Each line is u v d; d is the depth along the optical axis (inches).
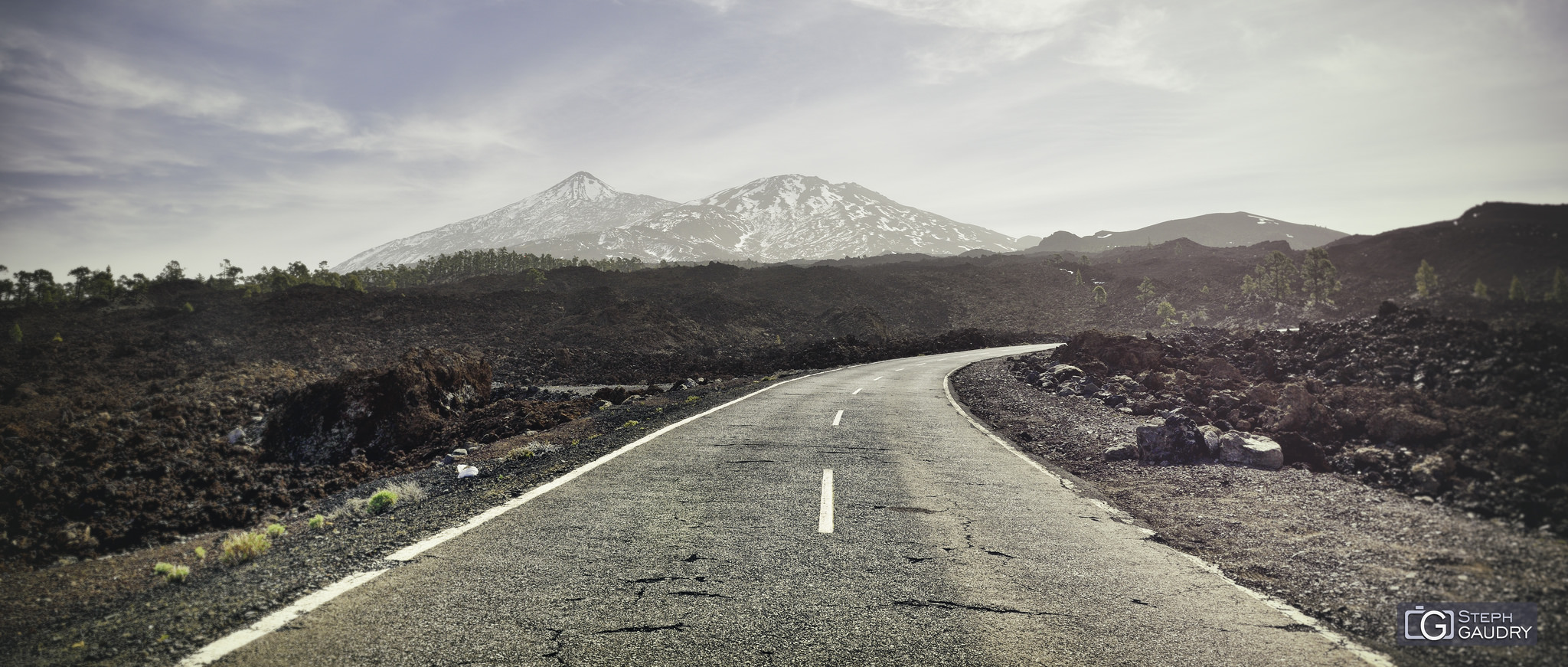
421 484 350.6
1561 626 157.9
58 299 3203.7
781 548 216.2
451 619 155.4
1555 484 277.1
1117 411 612.1
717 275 5871.1
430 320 3122.5
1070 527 251.6
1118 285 5492.1
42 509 345.7
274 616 154.8
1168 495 308.3
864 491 302.2
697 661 138.2
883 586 185.0
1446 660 143.6
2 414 858.8
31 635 148.6
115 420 701.3
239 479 460.8
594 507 264.7
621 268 7268.7
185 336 2561.5
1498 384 426.9
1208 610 172.9
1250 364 722.2
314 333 2711.6
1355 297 3518.7
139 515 359.9
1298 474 337.7
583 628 152.5
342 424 676.7
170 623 150.6
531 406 808.9
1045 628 159.6
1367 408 432.5
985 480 333.4
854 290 5354.3
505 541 217.8
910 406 650.8
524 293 3745.1
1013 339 2320.4
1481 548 215.5
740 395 740.0
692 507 267.1
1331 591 185.3
